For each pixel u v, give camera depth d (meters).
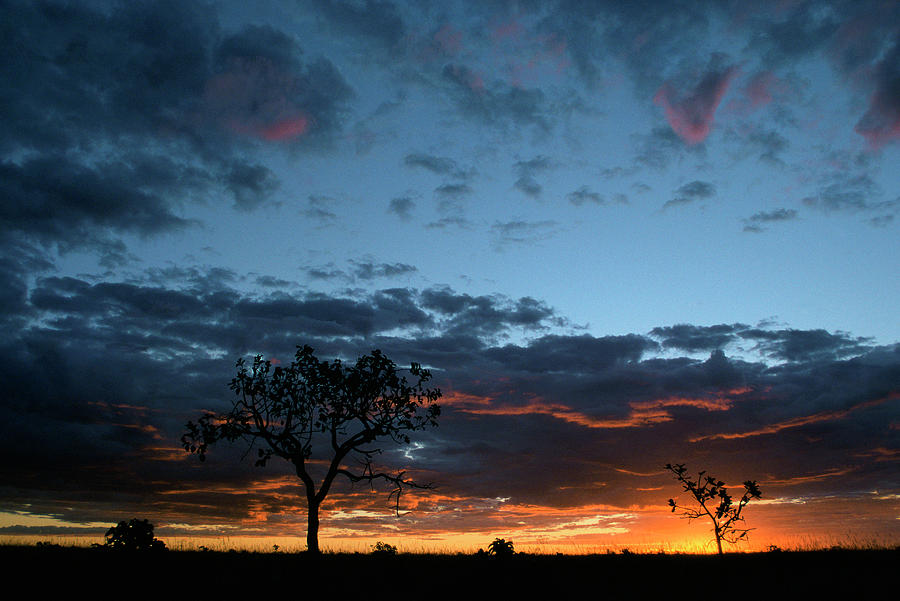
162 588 21.92
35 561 25.06
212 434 31.27
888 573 25.41
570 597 21.77
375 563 29.03
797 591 21.88
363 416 32.53
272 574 25.05
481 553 30.25
